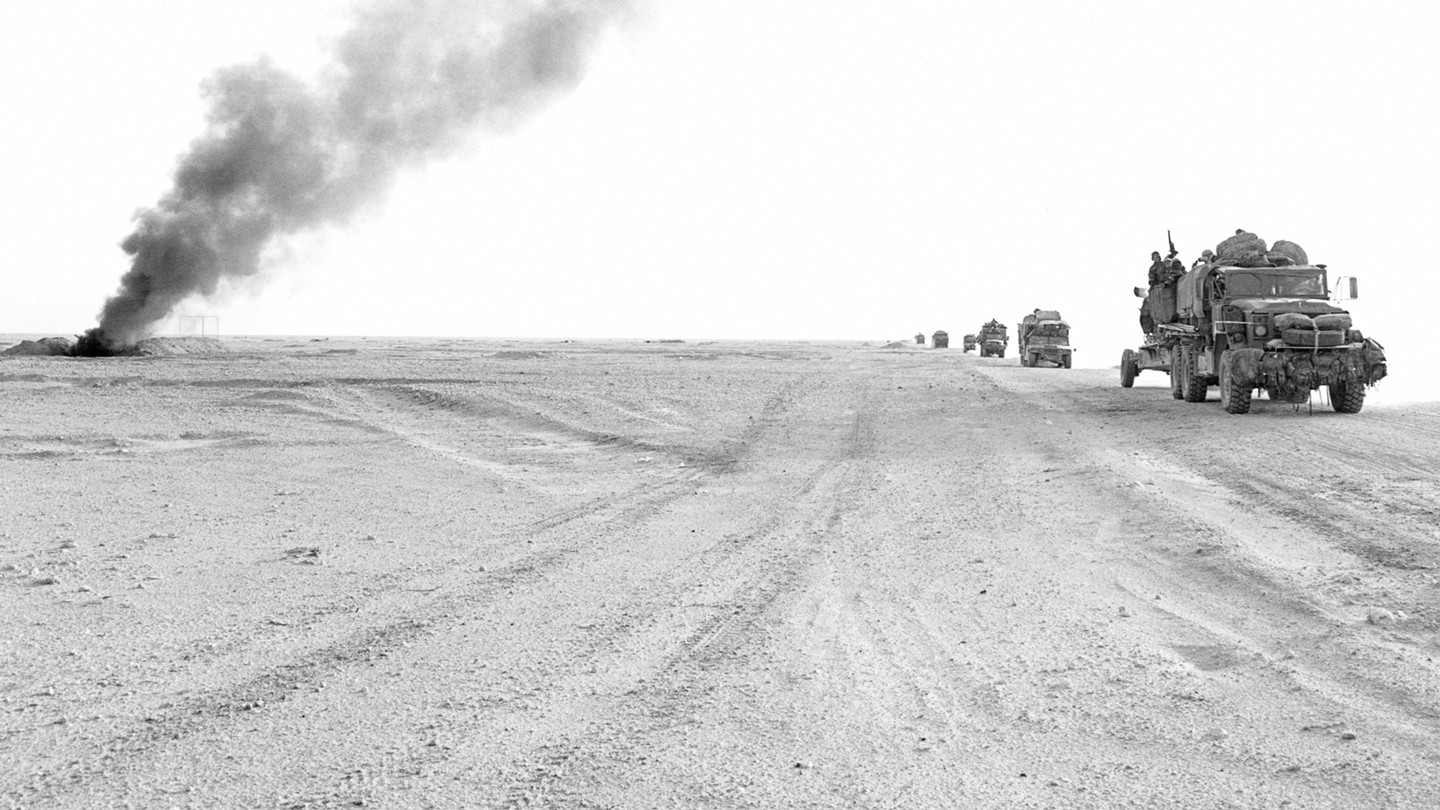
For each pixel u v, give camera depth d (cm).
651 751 532
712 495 1469
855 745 540
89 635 764
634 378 3356
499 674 667
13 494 1440
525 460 1848
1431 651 674
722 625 784
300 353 5653
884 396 2891
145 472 1650
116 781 500
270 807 469
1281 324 2097
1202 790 480
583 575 968
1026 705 600
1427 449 1490
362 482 1585
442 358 5062
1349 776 492
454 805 469
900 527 1195
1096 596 857
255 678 661
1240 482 1327
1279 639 720
